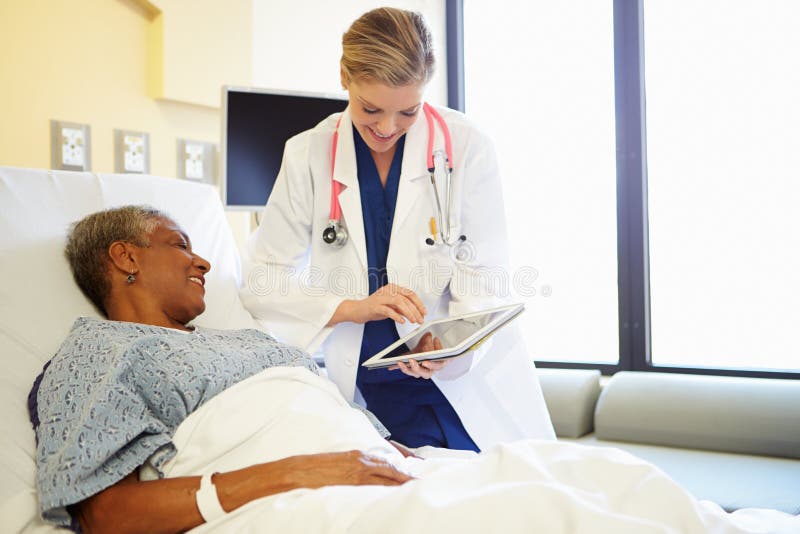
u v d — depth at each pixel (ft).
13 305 4.34
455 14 11.57
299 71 9.58
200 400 3.79
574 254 10.49
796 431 7.27
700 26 9.52
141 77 7.46
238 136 7.61
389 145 4.62
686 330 9.75
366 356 5.18
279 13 9.27
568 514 2.87
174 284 4.38
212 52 7.98
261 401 3.84
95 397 3.46
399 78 4.06
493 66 11.28
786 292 9.14
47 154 6.70
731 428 7.56
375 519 3.01
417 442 5.19
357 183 5.16
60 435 3.40
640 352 9.91
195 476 3.37
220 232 5.78
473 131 5.25
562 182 10.57
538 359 10.73
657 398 8.09
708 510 3.15
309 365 4.43
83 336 3.94
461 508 2.92
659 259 9.88
